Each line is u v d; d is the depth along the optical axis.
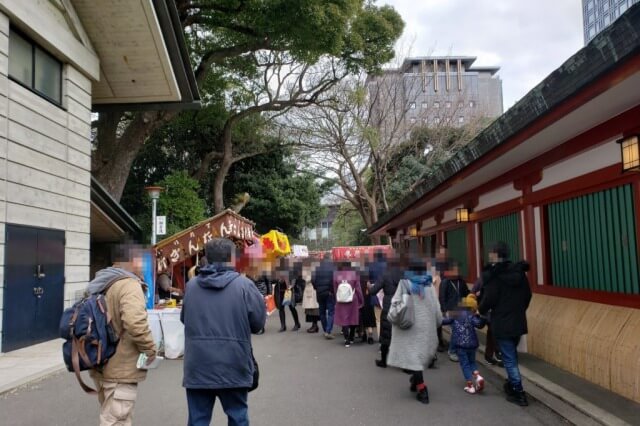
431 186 9.95
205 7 17.39
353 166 29.41
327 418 5.16
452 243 13.36
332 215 69.25
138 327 3.43
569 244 7.09
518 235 8.69
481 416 5.14
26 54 9.64
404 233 20.97
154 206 14.49
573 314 6.65
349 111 26.97
